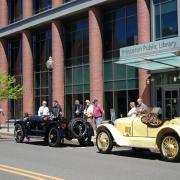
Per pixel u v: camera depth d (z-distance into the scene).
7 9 44.00
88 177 11.17
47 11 36.56
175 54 21.06
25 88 37.69
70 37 36.09
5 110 43.62
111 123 18.02
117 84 30.95
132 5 30.28
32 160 14.90
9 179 10.96
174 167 13.12
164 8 27.05
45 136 21.22
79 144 21.58
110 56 31.80
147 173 11.88
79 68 34.81
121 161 14.63
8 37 43.97
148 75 27.16
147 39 27.59
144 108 19.91
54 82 36.00
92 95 31.83
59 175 11.48
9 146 20.86
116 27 31.52
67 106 35.91
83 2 32.69
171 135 14.45
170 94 25.88
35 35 40.81
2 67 44.28
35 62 40.56
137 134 15.95
